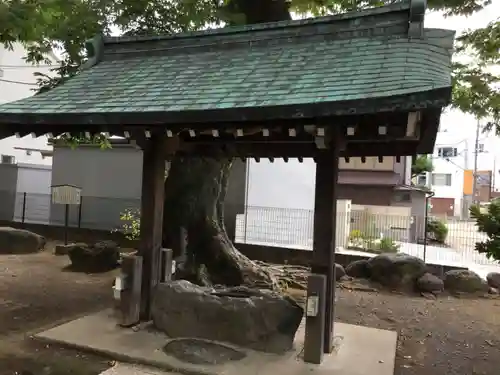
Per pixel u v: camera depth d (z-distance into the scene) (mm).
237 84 5066
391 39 5184
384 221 14844
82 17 8523
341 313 8219
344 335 6414
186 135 6719
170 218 9125
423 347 6523
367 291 10086
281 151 6488
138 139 6074
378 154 6465
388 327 7480
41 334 5879
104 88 5781
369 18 5406
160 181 6371
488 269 12703
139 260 6266
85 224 15844
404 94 3701
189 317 5836
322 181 5391
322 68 4980
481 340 6949
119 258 11523
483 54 8281
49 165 20391
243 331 5590
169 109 4699
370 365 5285
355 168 21359
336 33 5543
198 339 5727
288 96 4434
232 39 6070
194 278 8789
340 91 4258
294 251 12531
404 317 8133
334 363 5277
